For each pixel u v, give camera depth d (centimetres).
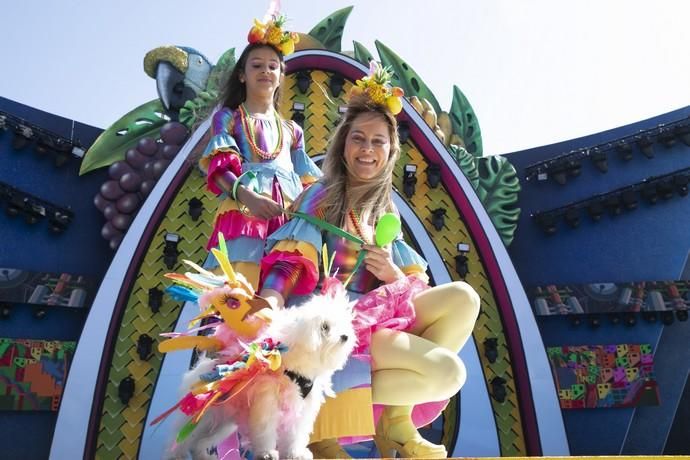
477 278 1362
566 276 1548
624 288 1505
